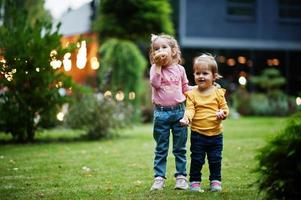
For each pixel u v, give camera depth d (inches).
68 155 336.8
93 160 312.2
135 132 518.0
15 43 402.3
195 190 213.5
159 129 221.9
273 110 814.5
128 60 645.9
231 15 985.5
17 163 302.7
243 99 828.6
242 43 987.3
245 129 520.7
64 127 468.4
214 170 215.3
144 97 715.4
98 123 446.6
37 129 441.1
